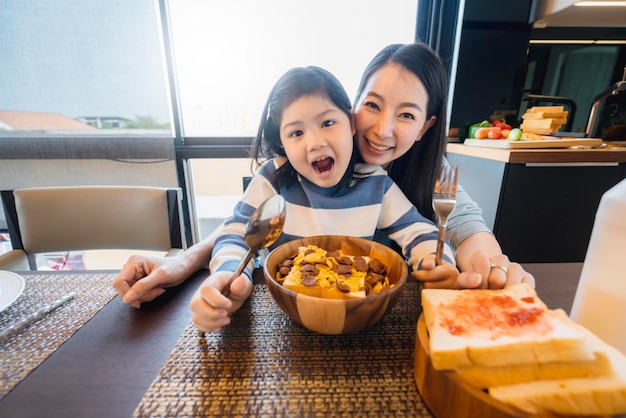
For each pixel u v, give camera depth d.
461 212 0.75
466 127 1.66
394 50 0.61
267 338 0.39
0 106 1.27
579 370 0.25
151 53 1.27
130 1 1.21
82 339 0.39
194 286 0.52
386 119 0.58
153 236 0.91
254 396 0.31
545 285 0.53
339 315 0.33
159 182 1.43
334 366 0.35
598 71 1.72
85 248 0.92
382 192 0.66
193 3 1.31
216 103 1.46
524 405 0.24
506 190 1.30
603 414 0.24
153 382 0.33
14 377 0.33
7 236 1.48
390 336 0.40
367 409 0.30
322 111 0.52
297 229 0.66
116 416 0.29
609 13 1.46
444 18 1.50
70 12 1.21
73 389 0.32
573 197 1.32
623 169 1.30
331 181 0.58
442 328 0.30
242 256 0.53
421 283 0.48
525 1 1.44
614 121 1.80
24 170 1.36
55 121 1.31
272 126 0.64
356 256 0.48
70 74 1.27
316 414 0.29
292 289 0.38
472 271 0.45
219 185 1.65
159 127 1.36
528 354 0.26
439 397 0.28
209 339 0.39
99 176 1.41
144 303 0.47
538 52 1.69
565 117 1.55
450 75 1.61
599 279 0.35
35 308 0.46
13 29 1.21
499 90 1.59
